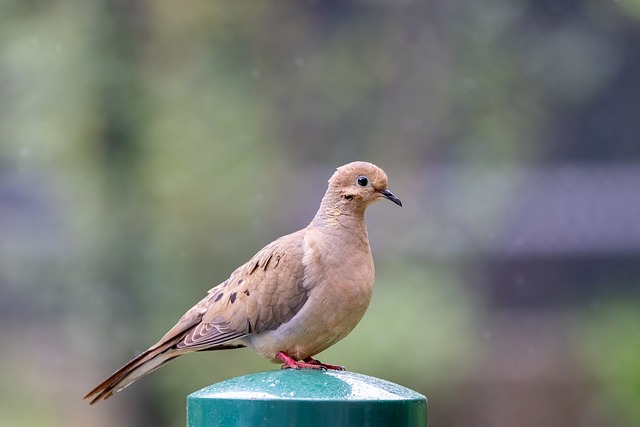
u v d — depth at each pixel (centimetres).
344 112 1884
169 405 1477
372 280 688
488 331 1888
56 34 1502
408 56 1883
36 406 1747
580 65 1925
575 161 2277
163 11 1566
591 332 1861
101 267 1455
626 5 1944
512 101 1878
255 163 1562
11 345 1773
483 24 1845
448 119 1852
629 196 2233
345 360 1496
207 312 702
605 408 1789
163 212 1480
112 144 1486
